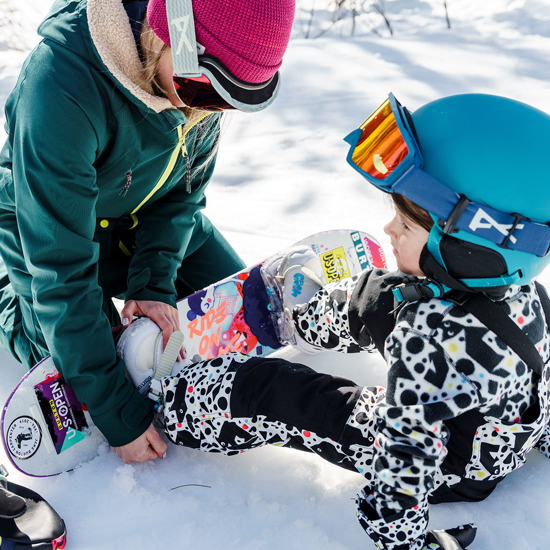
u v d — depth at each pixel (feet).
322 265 6.33
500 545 3.85
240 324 5.79
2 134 10.62
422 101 12.23
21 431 4.38
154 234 5.50
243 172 10.16
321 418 4.05
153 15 3.77
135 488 4.36
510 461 3.89
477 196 3.28
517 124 3.30
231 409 4.18
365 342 4.51
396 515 3.46
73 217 4.08
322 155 10.59
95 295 4.28
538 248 3.36
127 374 4.71
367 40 16.03
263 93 3.98
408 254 3.67
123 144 4.47
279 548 3.88
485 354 3.45
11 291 5.49
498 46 14.97
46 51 4.04
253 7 3.52
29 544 3.68
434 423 3.43
